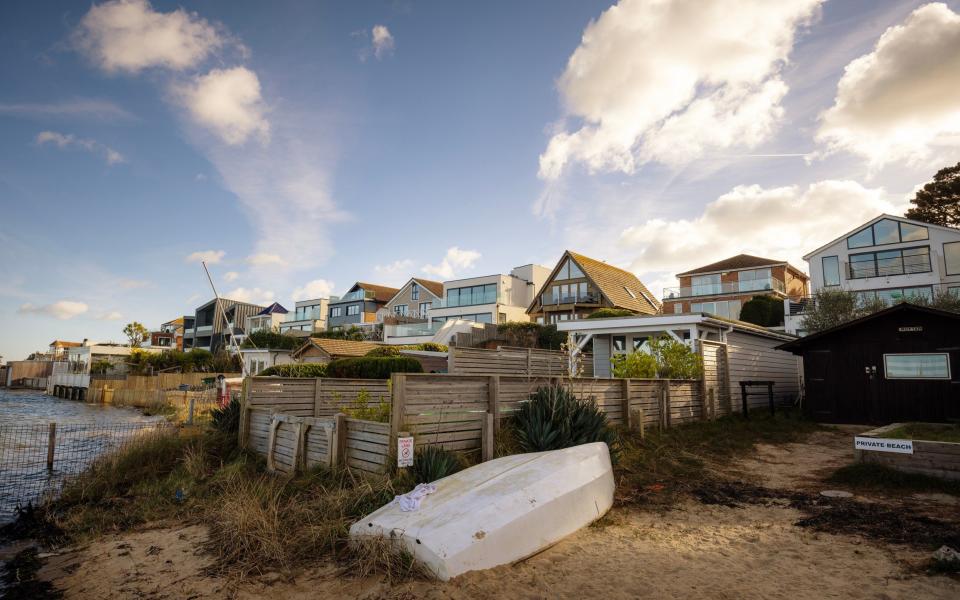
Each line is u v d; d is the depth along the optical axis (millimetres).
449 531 4777
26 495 9586
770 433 13289
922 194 42312
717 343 15562
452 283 52219
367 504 6059
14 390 62844
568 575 4656
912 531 5586
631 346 21328
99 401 39500
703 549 5273
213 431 10797
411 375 7023
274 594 4480
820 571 4629
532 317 49875
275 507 6375
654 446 10078
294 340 45438
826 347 15453
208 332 70562
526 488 5551
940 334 13828
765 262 48094
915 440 7961
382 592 4348
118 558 5734
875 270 35875
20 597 4891
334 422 7762
